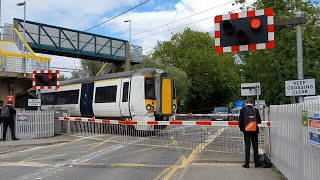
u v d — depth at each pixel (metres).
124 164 11.24
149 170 10.20
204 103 68.31
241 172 9.39
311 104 6.23
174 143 15.71
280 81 24.03
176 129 15.99
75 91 25.75
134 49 49.50
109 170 10.31
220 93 69.62
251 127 9.95
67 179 9.20
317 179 5.85
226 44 9.74
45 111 20.11
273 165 10.31
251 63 25.17
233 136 14.12
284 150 8.65
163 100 21.14
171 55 67.31
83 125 21.70
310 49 22.91
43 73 19.58
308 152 6.41
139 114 20.64
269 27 9.54
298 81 10.91
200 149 13.95
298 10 23.41
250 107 10.16
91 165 11.19
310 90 10.85
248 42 9.62
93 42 44.66
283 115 8.76
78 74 61.44
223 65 66.50
